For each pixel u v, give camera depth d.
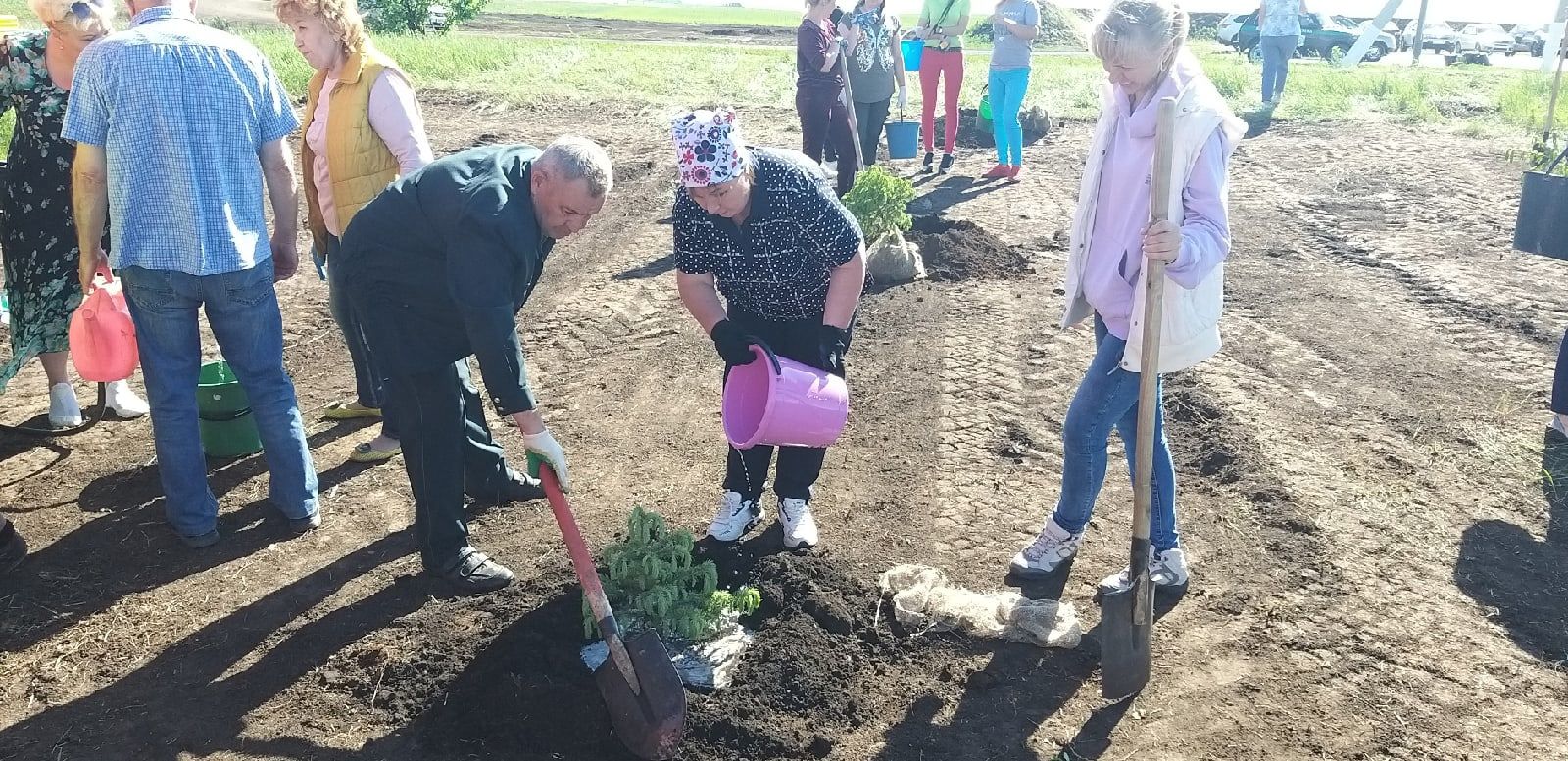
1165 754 3.38
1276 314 6.96
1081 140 12.73
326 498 4.90
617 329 6.87
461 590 4.16
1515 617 3.96
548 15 36.75
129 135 3.94
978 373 6.12
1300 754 3.36
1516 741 3.39
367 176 4.68
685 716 3.26
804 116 9.02
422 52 16.39
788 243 3.85
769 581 4.12
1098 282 3.74
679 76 15.64
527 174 3.63
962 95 15.24
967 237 8.35
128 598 4.15
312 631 3.95
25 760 3.37
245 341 4.32
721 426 5.58
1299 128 12.68
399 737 3.45
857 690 3.64
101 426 5.50
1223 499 4.79
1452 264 7.86
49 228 5.01
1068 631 3.84
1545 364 6.12
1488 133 11.95
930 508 4.75
